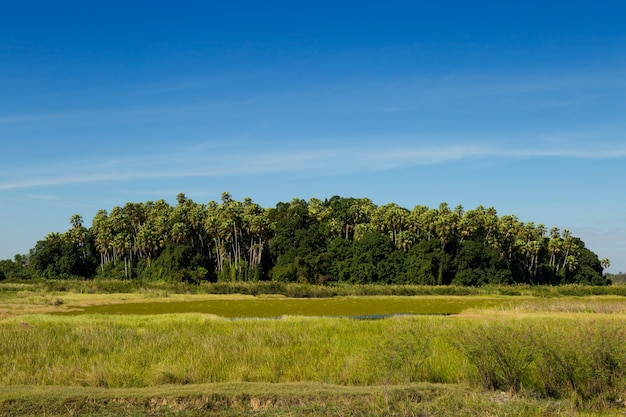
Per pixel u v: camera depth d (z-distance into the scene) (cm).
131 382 1352
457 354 1592
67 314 4303
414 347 1584
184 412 1073
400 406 1100
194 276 8869
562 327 2034
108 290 7162
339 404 1118
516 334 1427
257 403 1152
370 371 1455
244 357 1614
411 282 9519
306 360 1620
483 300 6575
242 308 5041
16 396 1127
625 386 1252
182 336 1995
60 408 1083
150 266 10481
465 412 1087
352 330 2369
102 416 1041
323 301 6122
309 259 9438
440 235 10400
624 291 8288
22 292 6419
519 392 1255
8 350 1745
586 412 1124
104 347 1820
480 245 9856
